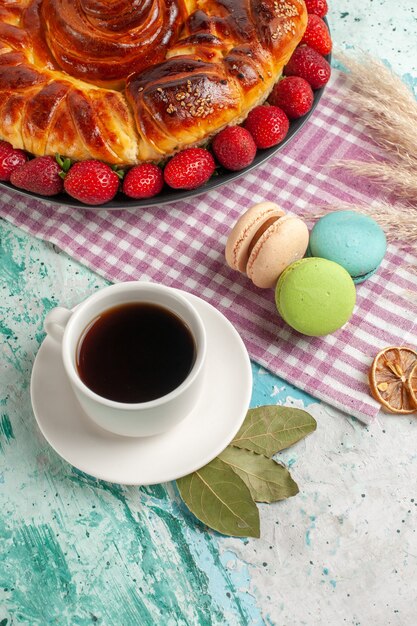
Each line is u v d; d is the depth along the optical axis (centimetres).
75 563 57
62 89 65
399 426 60
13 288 65
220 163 65
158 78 64
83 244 66
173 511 58
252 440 58
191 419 55
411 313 64
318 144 70
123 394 53
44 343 56
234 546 57
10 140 65
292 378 62
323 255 62
